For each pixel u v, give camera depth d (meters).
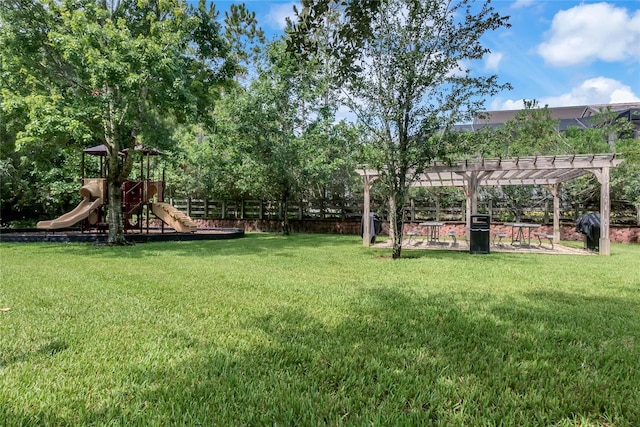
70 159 15.02
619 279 5.80
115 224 10.52
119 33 8.76
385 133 8.37
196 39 10.28
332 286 5.07
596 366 2.51
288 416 1.83
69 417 1.81
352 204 17.00
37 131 8.52
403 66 7.80
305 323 3.36
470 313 3.77
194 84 10.28
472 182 10.48
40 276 5.54
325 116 14.49
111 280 5.30
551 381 2.25
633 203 12.60
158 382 2.18
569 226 14.33
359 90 7.99
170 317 3.49
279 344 2.81
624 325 3.42
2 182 13.84
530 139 14.63
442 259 8.30
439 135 8.35
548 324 3.43
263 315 3.60
